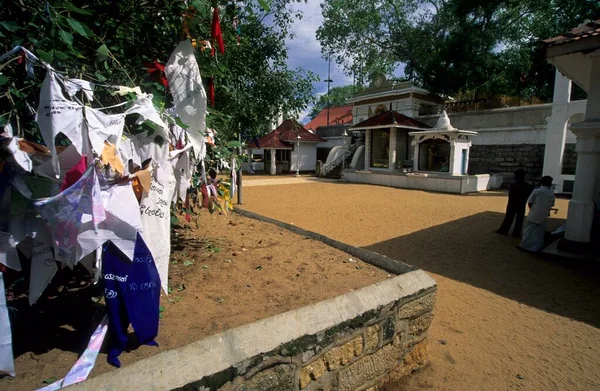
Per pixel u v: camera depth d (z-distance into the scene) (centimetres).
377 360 271
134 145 256
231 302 282
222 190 412
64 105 195
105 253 210
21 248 217
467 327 380
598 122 572
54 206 194
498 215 1013
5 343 184
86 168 204
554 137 1489
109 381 167
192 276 341
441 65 2123
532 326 384
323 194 1494
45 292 297
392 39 2486
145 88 312
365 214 1029
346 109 3928
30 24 216
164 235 256
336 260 394
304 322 229
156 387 169
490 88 1948
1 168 192
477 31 2012
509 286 492
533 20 2066
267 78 666
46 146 200
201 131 318
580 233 619
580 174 619
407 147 2025
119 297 211
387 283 288
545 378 298
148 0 307
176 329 237
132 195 217
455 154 1548
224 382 189
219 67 372
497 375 302
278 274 348
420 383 291
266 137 2652
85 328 242
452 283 501
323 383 238
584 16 1708
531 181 1639
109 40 304
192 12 312
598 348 343
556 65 657
